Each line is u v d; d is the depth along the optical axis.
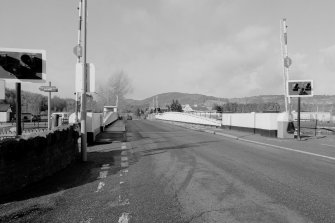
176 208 5.45
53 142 8.38
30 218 5.02
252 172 8.55
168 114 57.19
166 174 8.37
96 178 7.91
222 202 5.79
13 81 8.87
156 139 18.33
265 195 6.23
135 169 9.11
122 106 80.06
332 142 16.48
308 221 4.77
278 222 4.75
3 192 6.35
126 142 16.59
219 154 12.10
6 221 4.90
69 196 6.27
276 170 8.82
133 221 4.84
